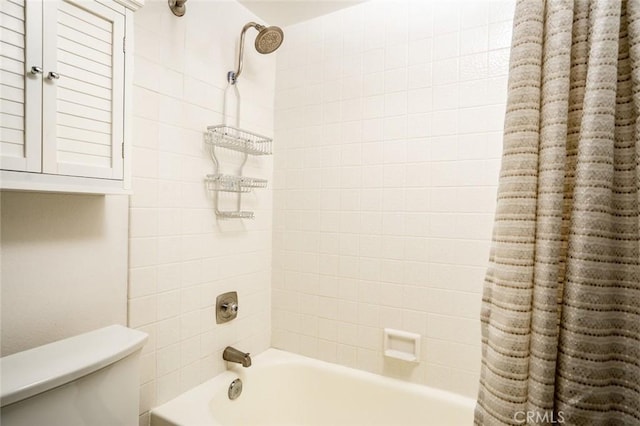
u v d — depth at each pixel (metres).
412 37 1.56
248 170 1.74
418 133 1.54
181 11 1.36
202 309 1.49
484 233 1.41
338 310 1.73
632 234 0.65
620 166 0.67
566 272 0.67
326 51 1.77
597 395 0.64
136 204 1.22
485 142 1.41
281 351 1.87
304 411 1.71
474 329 1.43
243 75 1.69
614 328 0.66
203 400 1.37
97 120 0.92
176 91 1.36
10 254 0.92
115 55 0.96
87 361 0.87
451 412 1.43
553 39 0.69
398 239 1.58
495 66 1.40
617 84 0.67
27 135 0.78
